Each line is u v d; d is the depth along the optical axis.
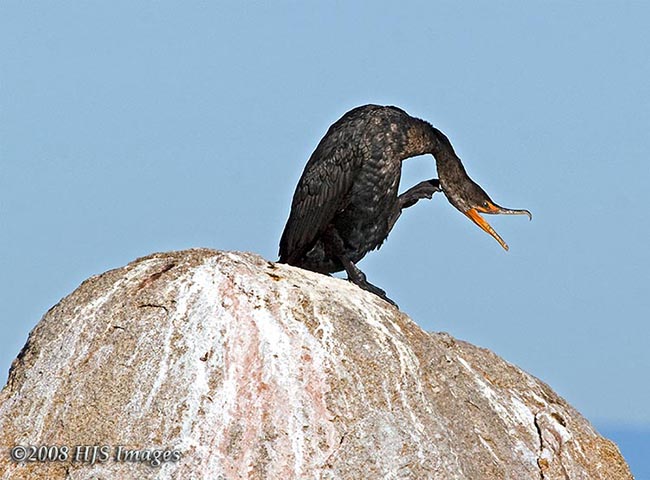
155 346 14.41
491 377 16.66
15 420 14.57
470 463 14.64
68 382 14.55
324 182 18.39
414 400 14.64
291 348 14.38
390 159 18.33
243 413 13.98
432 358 15.36
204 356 14.27
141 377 14.25
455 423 14.92
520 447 15.49
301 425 13.96
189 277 14.93
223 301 14.64
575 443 16.22
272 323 14.52
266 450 13.80
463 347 17.00
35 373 14.86
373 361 14.66
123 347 14.52
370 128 18.31
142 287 15.05
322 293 15.16
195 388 14.07
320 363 14.38
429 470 14.04
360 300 15.49
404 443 14.07
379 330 15.05
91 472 13.76
